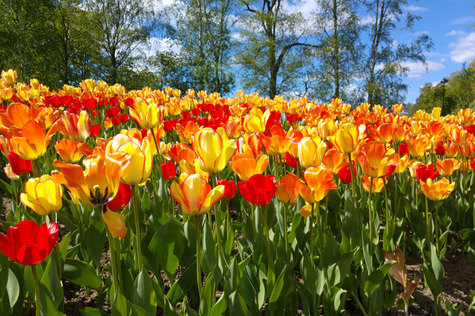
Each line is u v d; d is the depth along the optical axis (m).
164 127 3.85
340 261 1.92
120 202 1.30
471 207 3.25
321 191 1.79
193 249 2.16
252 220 2.21
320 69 31.72
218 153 1.51
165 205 2.56
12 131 1.96
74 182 1.12
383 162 2.00
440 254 2.91
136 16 34.53
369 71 31.36
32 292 1.78
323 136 2.81
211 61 34.97
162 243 1.95
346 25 30.41
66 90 7.51
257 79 32.28
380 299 2.06
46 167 3.49
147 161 1.34
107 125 4.86
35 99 5.44
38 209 1.28
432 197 2.48
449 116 5.87
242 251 2.18
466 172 3.46
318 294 1.88
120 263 1.61
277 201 2.51
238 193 3.43
